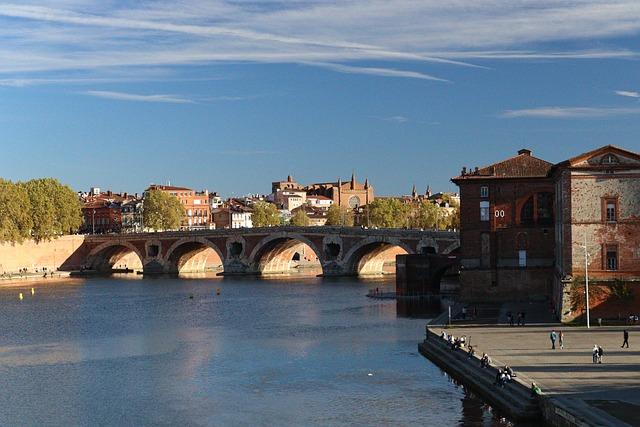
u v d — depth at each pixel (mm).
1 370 97125
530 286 137625
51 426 73312
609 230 106750
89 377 92375
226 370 94500
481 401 77125
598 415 59656
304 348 108000
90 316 150500
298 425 71750
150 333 126375
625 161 106500
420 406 76125
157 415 75938
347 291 190750
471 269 138750
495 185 139000
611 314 106688
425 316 138250
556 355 84938
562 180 108312
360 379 87750
